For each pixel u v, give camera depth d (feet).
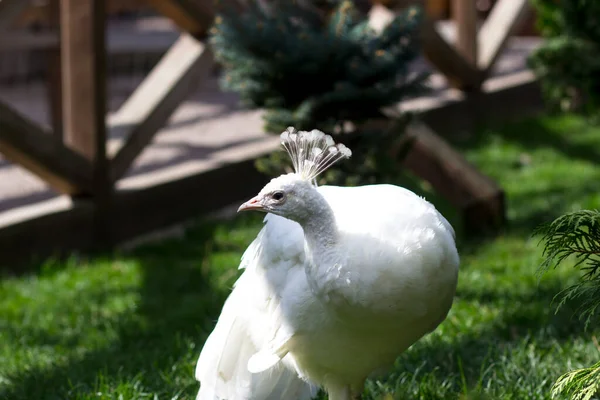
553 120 47.39
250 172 35.99
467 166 30.73
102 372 19.36
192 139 40.68
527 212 32.53
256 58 22.77
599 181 36.52
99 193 30.35
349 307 13.28
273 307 15.15
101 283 27.02
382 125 26.94
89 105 29.81
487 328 21.04
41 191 33.42
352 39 22.76
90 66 29.58
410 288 13.09
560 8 43.75
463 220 30.63
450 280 13.57
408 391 17.61
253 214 34.27
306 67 22.36
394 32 23.08
